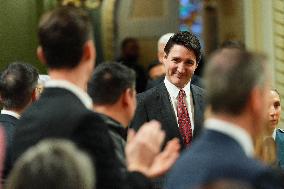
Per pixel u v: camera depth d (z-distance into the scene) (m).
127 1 10.26
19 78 4.70
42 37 3.50
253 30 9.84
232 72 2.98
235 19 9.93
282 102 9.59
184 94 5.46
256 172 2.88
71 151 2.64
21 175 2.59
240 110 2.99
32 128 3.40
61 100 3.43
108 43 10.25
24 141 3.41
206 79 3.04
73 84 3.50
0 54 9.06
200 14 10.14
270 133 5.57
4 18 9.09
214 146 2.98
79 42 3.48
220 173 2.91
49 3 9.47
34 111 3.46
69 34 3.47
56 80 3.50
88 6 10.13
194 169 2.96
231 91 2.97
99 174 3.26
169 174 3.20
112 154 3.33
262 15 9.79
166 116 5.39
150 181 3.44
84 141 3.28
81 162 2.63
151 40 10.27
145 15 10.27
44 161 2.59
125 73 3.92
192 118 5.44
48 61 3.51
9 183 2.62
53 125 3.34
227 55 3.03
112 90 3.88
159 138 3.54
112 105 3.90
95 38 10.27
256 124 3.03
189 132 5.40
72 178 2.58
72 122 3.31
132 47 10.25
